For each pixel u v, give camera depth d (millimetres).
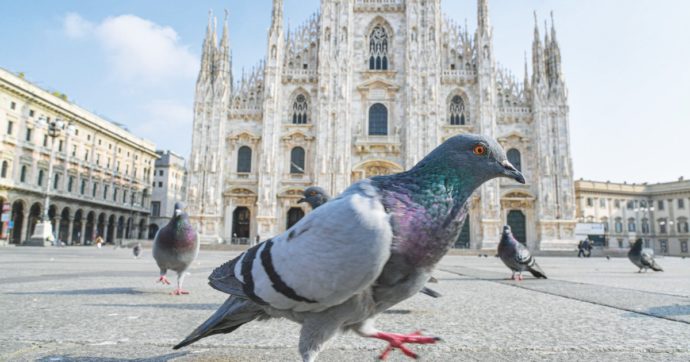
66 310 6414
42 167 65562
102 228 81438
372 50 56562
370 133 54594
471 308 7352
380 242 2627
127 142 85438
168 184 104938
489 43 53656
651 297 8836
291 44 57312
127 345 4348
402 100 54875
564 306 7562
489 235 50500
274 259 2803
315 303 2818
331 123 53562
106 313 6227
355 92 55250
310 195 8484
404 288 2938
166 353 4082
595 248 50438
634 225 93188
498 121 53875
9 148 60094
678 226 90562
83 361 3746
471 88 54625
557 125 52125
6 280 10703
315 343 3031
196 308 6918
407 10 55219
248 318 3416
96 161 77500
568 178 51000
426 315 6590
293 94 55875
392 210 2814
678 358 4066
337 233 2648
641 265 19219
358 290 2742
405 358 4059
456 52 55906
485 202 51094
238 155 55062
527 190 52312
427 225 2838
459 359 4027
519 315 6574
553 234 50312
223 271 3232
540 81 53031
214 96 54625
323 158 52781
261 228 51906
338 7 55812
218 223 52469
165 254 8703
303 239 2734
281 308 2949
